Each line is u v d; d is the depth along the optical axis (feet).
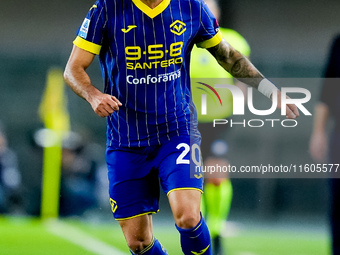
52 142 111.75
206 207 70.23
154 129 50.29
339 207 58.80
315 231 101.60
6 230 93.35
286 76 121.70
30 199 110.93
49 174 110.73
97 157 113.29
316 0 127.54
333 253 59.11
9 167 110.42
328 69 58.54
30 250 76.69
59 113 114.32
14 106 118.32
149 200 51.16
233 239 87.97
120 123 50.57
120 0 48.49
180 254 73.82
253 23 126.72
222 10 122.42
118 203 50.55
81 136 114.21
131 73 49.16
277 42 125.70
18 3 126.21
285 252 77.71
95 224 106.01
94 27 48.60
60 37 125.90
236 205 110.83
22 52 123.13
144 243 51.13
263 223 109.50
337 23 126.72
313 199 111.04
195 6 49.78
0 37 124.16
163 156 50.06
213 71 71.20
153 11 48.34
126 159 50.70
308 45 125.70
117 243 84.07
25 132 116.67
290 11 127.03
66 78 49.06
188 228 47.29
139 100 49.67
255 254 76.02
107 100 46.50
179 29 49.01
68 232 93.56
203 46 51.75
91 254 75.97
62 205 110.42
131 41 48.52
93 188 111.04
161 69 49.19
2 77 120.26
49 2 126.52
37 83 120.37
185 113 50.85
